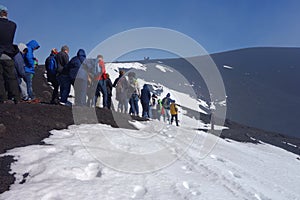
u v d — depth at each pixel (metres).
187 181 4.39
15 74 6.65
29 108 6.62
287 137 25.86
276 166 8.84
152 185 4.00
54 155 4.52
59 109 7.32
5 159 4.17
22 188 3.40
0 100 6.38
